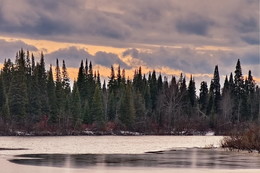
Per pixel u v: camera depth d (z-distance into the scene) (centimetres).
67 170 5206
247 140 8425
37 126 17338
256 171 5216
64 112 18400
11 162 6056
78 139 14188
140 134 18462
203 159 6662
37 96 18125
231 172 5131
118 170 5241
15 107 17225
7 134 16162
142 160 6469
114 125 18700
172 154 7631
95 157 6919
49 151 8431
